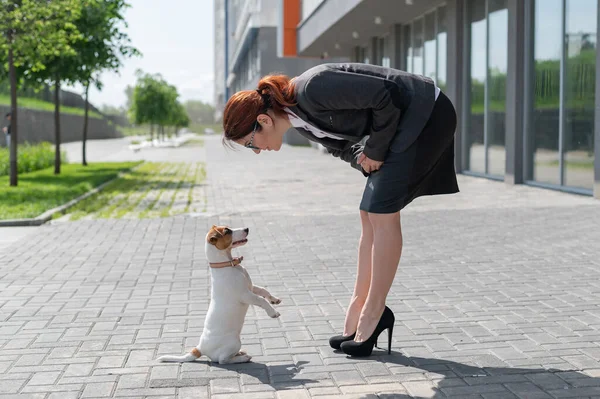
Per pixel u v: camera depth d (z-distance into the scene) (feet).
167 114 199.62
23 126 161.79
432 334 15.14
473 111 58.54
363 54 96.43
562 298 18.19
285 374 12.70
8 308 17.97
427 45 69.31
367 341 13.53
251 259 24.21
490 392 11.66
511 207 36.55
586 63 41.06
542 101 46.62
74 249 26.71
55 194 46.75
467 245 26.04
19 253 25.94
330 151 14.26
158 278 21.47
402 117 12.44
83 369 13.21
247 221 33.60
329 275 21.50
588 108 41.14
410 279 20.65
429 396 11.51
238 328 13.42
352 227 31.09
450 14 60.54
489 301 17.95
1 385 12.39
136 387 12.18
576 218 32.22
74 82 69.26
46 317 17.07
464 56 59.72
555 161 45.27
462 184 50.34
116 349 14.47
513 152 49.26
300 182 54.95
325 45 95.71
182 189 51.80
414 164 12.64
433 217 33.40
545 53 46.01
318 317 16.71
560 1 43.83
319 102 12.00
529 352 13.79
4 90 192.03
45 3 52.31
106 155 118.73
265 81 12.49
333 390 11.85
